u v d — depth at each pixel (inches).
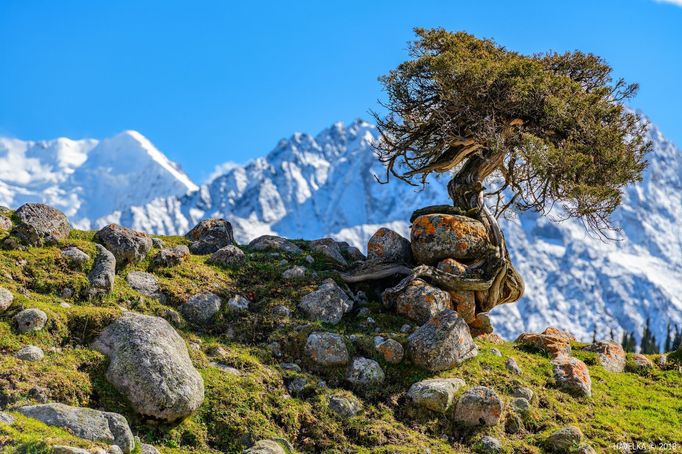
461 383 987.9
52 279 982.4
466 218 1245.7
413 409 944.9
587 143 1227.9
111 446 716.7
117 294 1015.6
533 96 1217.4
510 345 1227.9
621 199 1240.8
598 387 1134.4
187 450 807.7
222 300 1091.3
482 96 1231.5
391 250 1274.6
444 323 1043.9
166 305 1050.1
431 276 1194.0
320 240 1342.3
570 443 916.0
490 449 898.1
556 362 1128.8
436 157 1334.9
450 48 1282.0
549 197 1286.9
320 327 1055.0
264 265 1214.3
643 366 1261.1
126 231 1121.4
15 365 810.8
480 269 1214.9
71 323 895.7
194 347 966.4
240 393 887.7
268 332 1049.5
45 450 669.3
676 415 1078.4
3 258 983.6
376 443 877.2
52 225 1065.5
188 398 824.3
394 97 1309.1
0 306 880.9
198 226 1290.6
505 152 1255.5
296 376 955.3
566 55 1360.7
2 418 708.7
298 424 884.0
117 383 824.3
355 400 935.7
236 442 833.5
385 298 1182.9
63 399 794.8
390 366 1012.5
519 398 998.4
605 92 1264.8
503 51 1348.4
